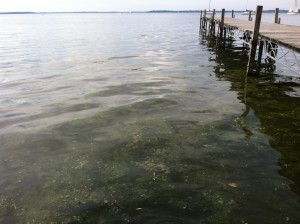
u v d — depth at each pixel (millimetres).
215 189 5070
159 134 7375
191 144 6797
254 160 6035
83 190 5152
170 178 5441
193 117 8555
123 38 38188
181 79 13711
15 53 24547
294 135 7227
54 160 6238
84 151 6586
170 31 52000
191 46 28266
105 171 5750
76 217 4457
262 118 8422
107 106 9695
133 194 4984
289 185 5148
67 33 48844
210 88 11930
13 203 4859
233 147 6609
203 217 4375
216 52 23531
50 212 4602
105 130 7707
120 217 4414
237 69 16141
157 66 17484
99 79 14023
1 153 6609
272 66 17078
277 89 11680
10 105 10102
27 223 4371
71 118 8648
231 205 4641
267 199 4770
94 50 25844
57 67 17531
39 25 84688
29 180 5523
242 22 26156
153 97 10672
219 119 8359
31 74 15531
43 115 8992
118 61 19578
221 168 5746
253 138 7074
